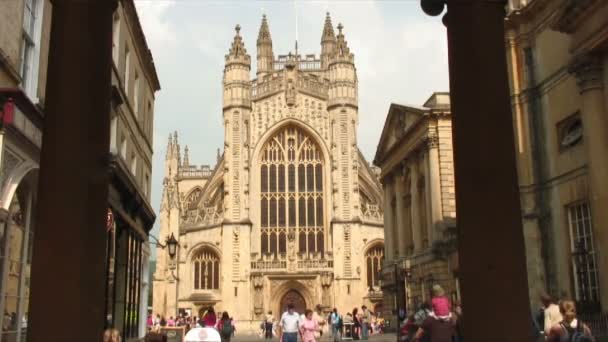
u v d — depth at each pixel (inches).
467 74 237.0
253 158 2854.3
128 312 1222.9
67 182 221.9
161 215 2913.4
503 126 231.9
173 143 3314.5
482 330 217.3
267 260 2731.3
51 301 212.4
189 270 2851.9
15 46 661.3
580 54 905.5
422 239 1830.7
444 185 1664.6
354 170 2773.1
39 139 708.0
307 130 2871.6
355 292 2657.5
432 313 554.3
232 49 2888.8
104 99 240.5
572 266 1039.0
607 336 838.5
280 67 3080.7
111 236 953.5
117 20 1112.8
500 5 242.7
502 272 219.8
